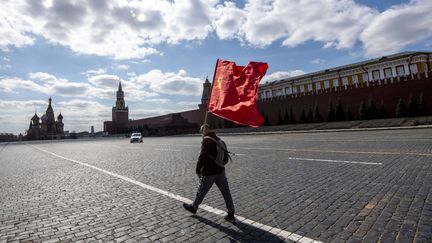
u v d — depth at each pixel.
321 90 48.59
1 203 6.65
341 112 44.50
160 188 7.48
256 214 5.02
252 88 4.17
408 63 45.06
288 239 3.92
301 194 6.12
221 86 4.39
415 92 37.78
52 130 103.62
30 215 5.59
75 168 12.59
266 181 7.62
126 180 8.86
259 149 16.34
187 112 76.94
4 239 4.39
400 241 3.66
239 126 59.12
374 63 48.91
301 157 11.75
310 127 43.22
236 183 7.61
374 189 6.11
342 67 58.84
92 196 6.94
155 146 26.28
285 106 54.12
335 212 4.88
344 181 7.02
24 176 10.88
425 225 4.08
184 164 11.81
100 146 33.50
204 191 4.86
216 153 4.68
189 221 4.84
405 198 5.35
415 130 25.58
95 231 4.58
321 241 3.81
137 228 4.63
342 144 16.00
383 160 9.52
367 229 4.09
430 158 9.27
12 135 88.75
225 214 5.13
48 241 4.25
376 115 40.38
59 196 7.10
